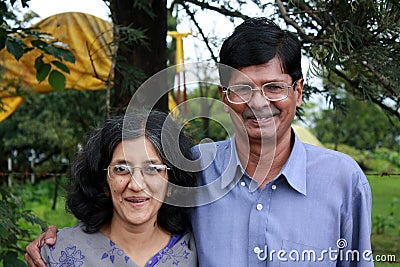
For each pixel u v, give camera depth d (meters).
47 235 2.28
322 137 12.37
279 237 2.25
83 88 5.96
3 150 12.12
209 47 3.69
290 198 2.28
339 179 2.28
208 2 3.58
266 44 2.13
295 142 2.32
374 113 12.64
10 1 3.08
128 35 3.50
